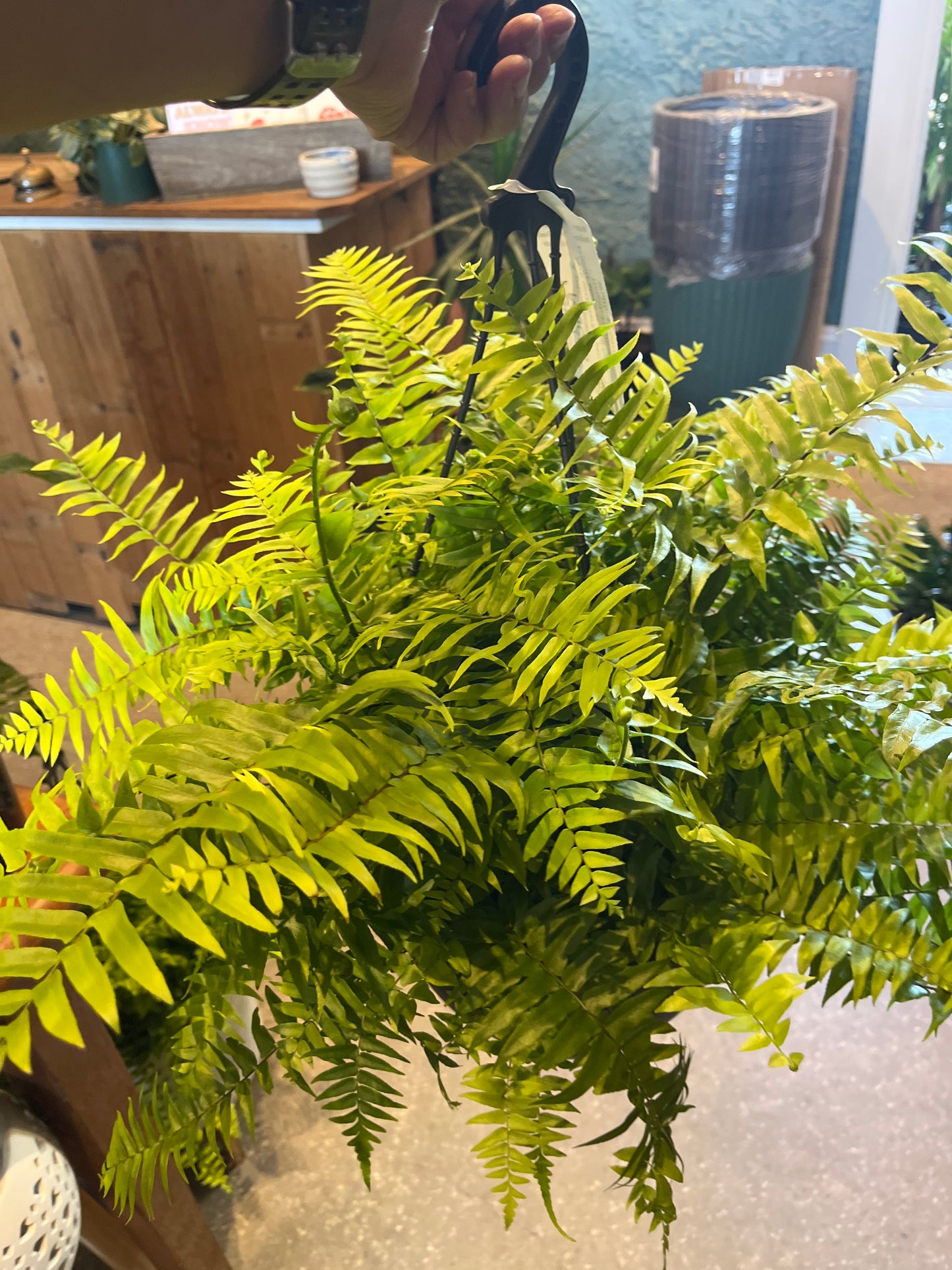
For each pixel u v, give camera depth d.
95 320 1.94
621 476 0.60
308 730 0.43
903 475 0.67
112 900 0.36
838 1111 1.22
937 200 2.12
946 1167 1.15
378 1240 1.13
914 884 0.53
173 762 0.42
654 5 2.10
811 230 2.01
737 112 1.90
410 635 0.54
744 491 0.59
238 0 0.53
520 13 0.63
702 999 0.49
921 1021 1.31
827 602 0.68
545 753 0.50
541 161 0.59
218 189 1.77
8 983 0.67
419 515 0.64
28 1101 0.78
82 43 0.48
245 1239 1.14
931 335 0.54
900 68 1.96
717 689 0.57
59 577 2.33
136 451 2.10
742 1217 1.12
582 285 0.62
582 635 0.49
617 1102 1.24
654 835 0.52
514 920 0.52
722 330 2.11
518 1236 1.12
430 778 0.44
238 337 1.86
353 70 0.57
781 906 0.52
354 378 0.65
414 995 0.52
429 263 2.25
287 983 0.53
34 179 1.93
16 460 0.92
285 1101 1.27
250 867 0.38
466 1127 1.23
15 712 0.86
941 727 0.47
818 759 0.55
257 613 0.57
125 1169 0.50
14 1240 0.64
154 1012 0.94
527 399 0.65
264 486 0.60
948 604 1.20
